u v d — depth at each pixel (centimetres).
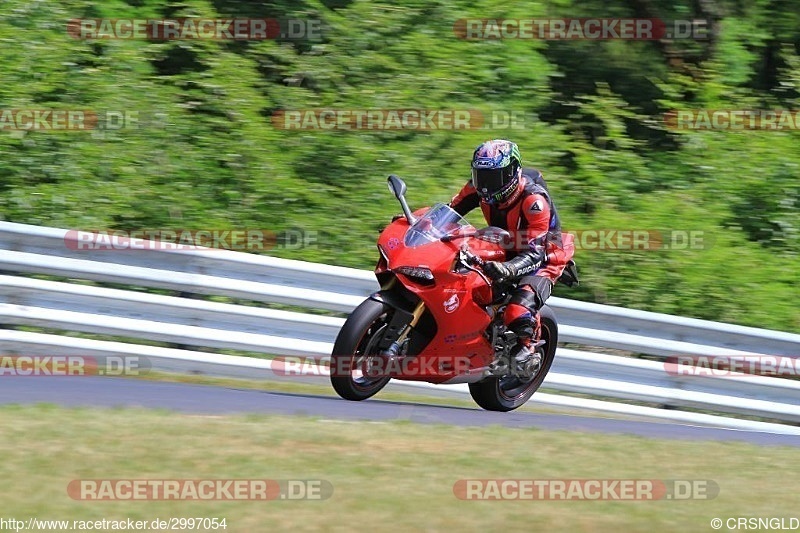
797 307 4297
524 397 2898
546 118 5128
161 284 2930
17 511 1600
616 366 3219
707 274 4206
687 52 5212
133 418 2141
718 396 3322
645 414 3281
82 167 3872
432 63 4525
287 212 4009
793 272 4456
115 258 2925
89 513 1631
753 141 4941
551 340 2875
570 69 5175
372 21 4522
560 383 3166
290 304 3050
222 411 2330
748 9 5309
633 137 5194
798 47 5547
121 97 4031
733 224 4741
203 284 2956
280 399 2588
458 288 2502
